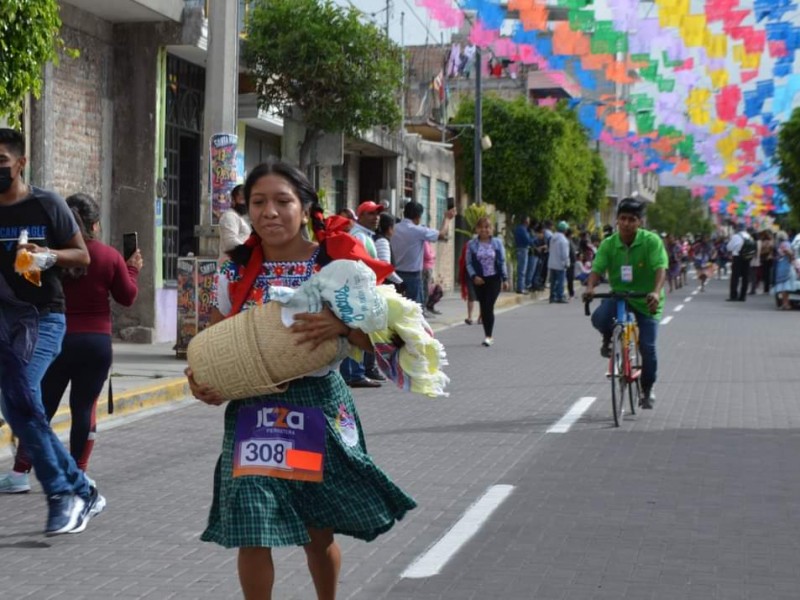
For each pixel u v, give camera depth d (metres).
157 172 34.53
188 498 15.34
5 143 13.12
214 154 29.53
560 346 37.34
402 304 8.64
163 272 35.88
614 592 11.12
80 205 14.48
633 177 142.25
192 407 23.44
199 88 38.62
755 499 15.11
